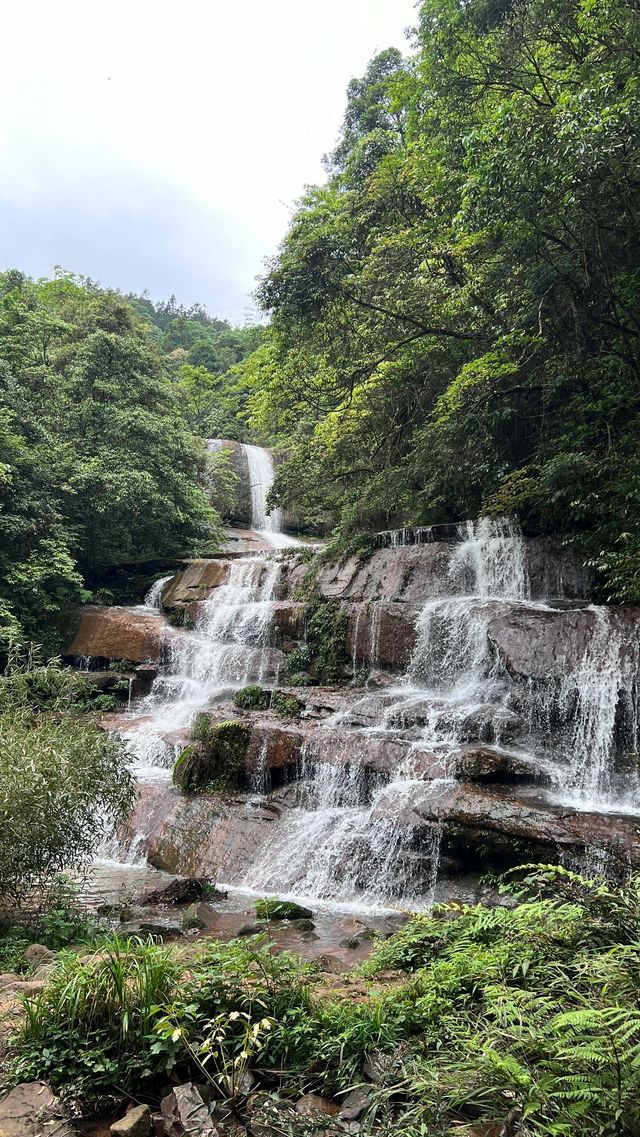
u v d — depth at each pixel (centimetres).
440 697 1005
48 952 498
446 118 1368
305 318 1541
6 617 1509
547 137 949
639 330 1109
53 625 1723
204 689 1397
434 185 1391
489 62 1348
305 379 1873
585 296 1182
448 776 788
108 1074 307
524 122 984
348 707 1027
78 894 702
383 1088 277
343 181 2008
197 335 6731
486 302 1409
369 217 1538
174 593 1792
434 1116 254
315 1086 309
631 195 1041
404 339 1521
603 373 1166
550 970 331
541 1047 254
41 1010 336
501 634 970
